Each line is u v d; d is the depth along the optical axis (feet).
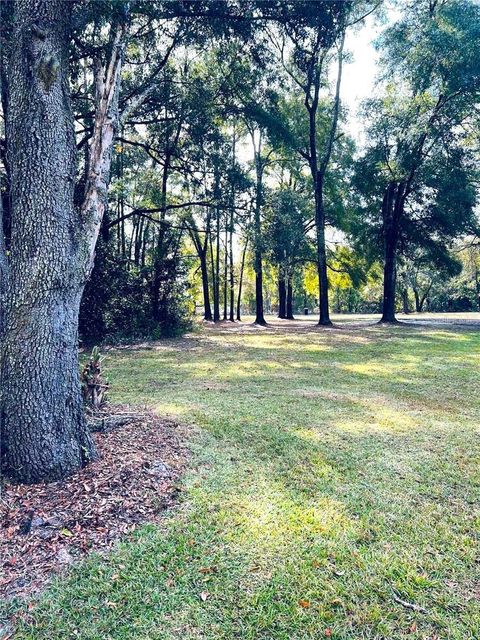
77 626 6.07
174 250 50.03
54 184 9.71
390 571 7.26
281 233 49.01
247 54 35.78
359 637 5.93
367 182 58.75
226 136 50.37
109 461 10.69
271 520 8.79
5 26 17.20
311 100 57.88
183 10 29.99
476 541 8.14
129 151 50.75
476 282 124.26
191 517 8.86
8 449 9.54
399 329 54.34
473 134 53.72
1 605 6.40
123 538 8.06
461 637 5.91
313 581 7.02
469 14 46.42
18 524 8.15
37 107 9.59
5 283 9.86
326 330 54.65
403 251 63.82
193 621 6.18
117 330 43.14
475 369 26.27
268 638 5.89
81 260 10.19
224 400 18.35
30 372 9.53
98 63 11.68
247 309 148.36
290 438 13.64
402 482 10.62
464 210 54.34
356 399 18.75
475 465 11.66
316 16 31.83
